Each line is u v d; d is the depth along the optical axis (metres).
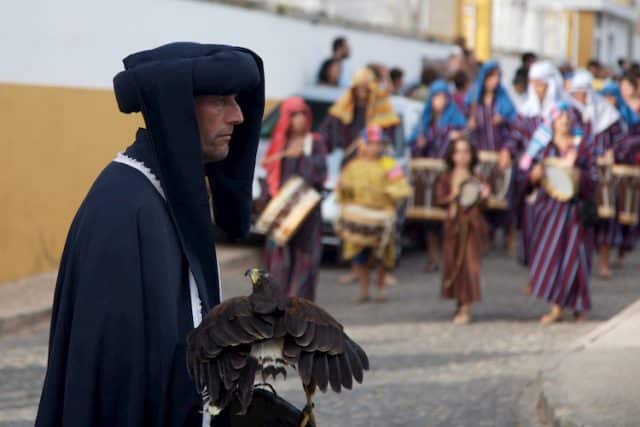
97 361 5.40
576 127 18.64
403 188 19.70
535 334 17.50
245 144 6.42
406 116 25.91
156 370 5.45
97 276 5.44
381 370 14.78
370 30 33.00
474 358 15.62
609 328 16.14
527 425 12.23
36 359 15.17
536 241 18.41
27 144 19.70
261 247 24.56
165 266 5.54
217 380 5.19
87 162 21.08
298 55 28.70
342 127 24.02
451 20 41.25
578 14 60.59
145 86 5.65
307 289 18.41
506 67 48.94
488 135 26.23
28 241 19.94
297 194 18.22
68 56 20.42
